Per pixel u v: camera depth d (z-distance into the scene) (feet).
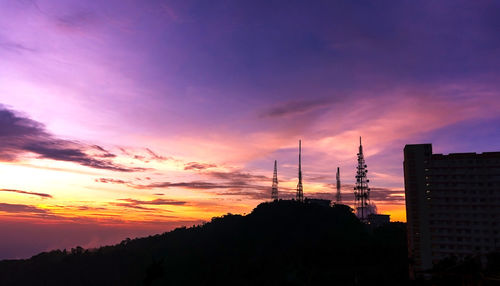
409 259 498.28
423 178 532.32
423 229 517.14
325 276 497.87
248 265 649.20
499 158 496.23
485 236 482.28
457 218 502.38
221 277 646.33
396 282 462.19
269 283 537.24
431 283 329.31
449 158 523.70
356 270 510.17
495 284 204.33
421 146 542.16
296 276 520.83
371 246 583.17
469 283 225.35
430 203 521.24
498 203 485.97
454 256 466.29
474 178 505.25
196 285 653.30
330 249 589.73
